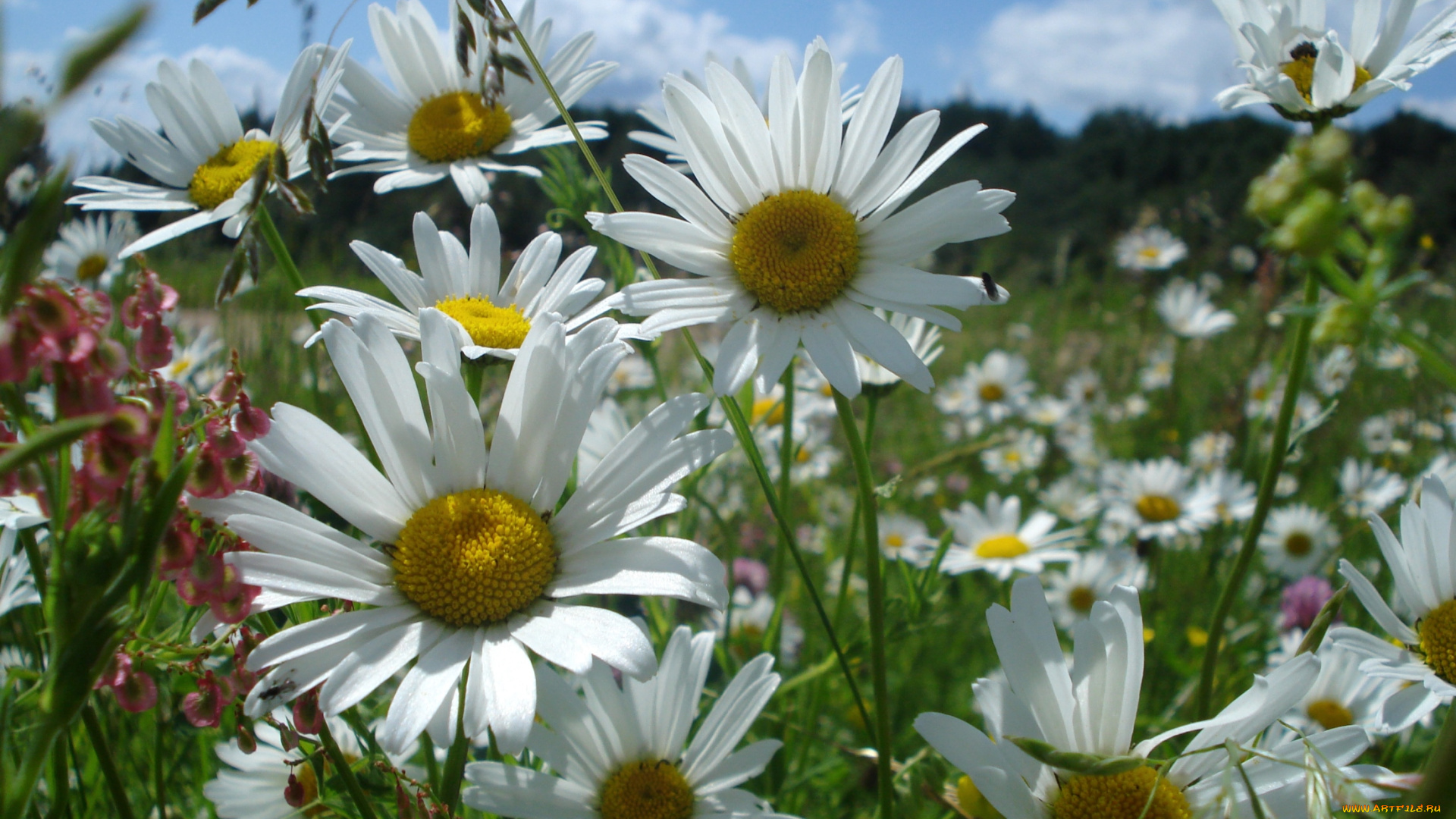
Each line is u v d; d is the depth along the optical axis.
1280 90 0.17
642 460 0.14
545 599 0.14
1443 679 0.15
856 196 0.16
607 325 0.15
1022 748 0.12
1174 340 0.63
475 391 0.16
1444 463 0.27
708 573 0.13
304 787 0.14
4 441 0.11
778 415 0.32
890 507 0.44
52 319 0.09
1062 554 0.30
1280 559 0.32
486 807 0.14
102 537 0.09
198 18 0.14
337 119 0.20
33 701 0.11
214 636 0.13
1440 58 0.17
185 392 0.12
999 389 0.50
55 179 0.08
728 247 0.16
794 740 0.23
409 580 0.13
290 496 0.17
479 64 0.20
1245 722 0.13
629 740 0.15
